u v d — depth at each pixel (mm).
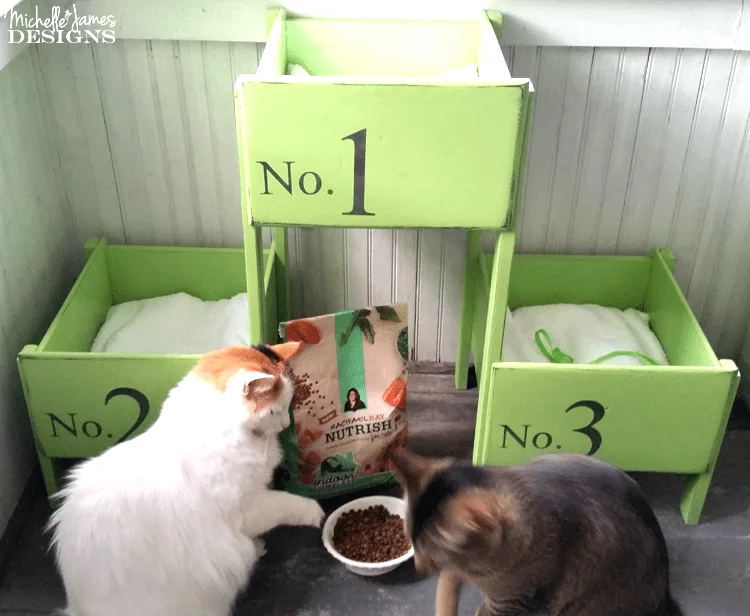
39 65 1689
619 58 1680
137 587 1271
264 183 1300
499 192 1304
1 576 1486
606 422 1507
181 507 1280
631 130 1760
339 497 1655
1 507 1509
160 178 1837
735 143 1765
